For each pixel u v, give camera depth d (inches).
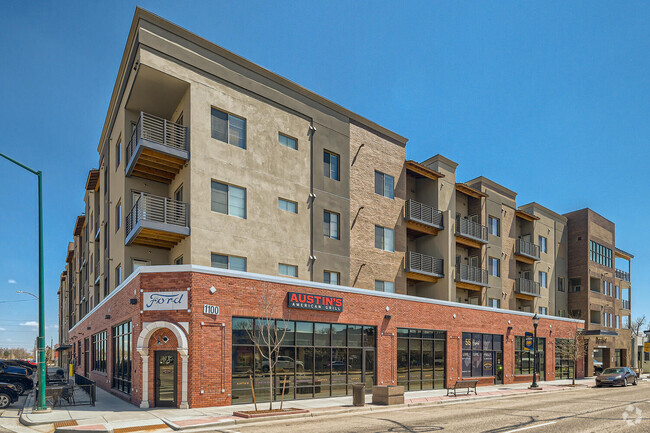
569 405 789.9
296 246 973.8
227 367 691.4
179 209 868.6
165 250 944.9
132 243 888.3
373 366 912.9
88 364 1289.4
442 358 1067.3
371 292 919.7
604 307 1998.0
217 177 868.0
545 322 1444.4
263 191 935.0
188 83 852.0
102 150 1247.5
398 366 957.2
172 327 660.7
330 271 1035.9
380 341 926.4
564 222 1962.4
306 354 802.8
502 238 1549.0
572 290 1932.8
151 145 799.7
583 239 1924.2
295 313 791.7
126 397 756.0
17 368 1015.0
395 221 1202.0
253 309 734.5
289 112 1006.4
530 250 1668.3
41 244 677.3
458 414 665.0
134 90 872.3
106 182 1173.1
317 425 554.3
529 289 1631.4
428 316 1037.8
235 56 922.7
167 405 660.7
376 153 1182.9
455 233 1325.0
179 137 863.7
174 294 674.8
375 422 580.7
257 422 575.5
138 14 810.2
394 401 758.5
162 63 819.4
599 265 1994.3
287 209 978.1
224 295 703.7
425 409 729.6
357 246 1095.6
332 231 1056.2
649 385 1352.1
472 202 1469.0
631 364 2137.1
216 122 887.7
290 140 1008.9
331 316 844.0
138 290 692.7
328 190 1055.0
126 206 921.5
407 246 1332.4
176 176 916.6
